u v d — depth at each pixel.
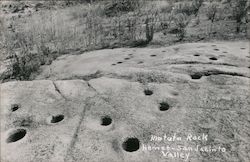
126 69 3.55
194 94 2.88
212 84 3.05
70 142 2.35
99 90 3.08
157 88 3.03
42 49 5.59
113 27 6.86
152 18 6.85
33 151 2.28
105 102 2.85
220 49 4.25
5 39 6.29
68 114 2.72
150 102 2.79
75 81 3.33
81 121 2.60
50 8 9.52
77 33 6.55
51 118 2.70
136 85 3.13
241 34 5.52
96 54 5.07
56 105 2.88
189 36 5.73
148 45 5.59
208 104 2.70
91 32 6.40
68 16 8.27
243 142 2.22
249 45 4.77
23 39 6.13
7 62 5.36
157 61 3.96
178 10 7.30
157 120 2.52
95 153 2.21
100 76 3.72
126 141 2.34
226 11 6.73
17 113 2.79
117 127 2.48
